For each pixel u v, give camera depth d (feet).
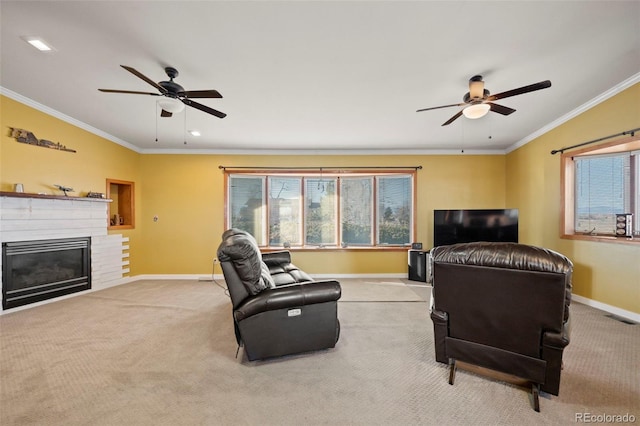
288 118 11.64
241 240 6.86
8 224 9.93
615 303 9.66
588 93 9.45
